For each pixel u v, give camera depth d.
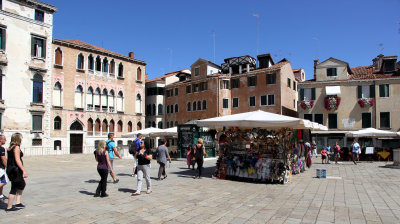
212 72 50.06
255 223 7.08
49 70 36.84
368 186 12.53
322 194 10.70
